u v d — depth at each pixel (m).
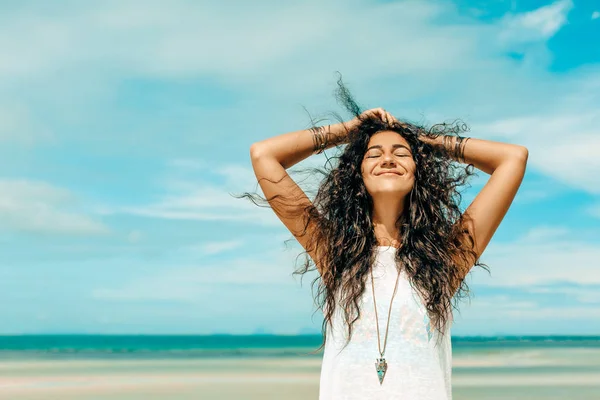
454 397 14.08
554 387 15.87
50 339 86.81
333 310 3.13
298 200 3.45
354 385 2.91
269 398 14.57
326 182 3.48
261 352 41.06
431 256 3.19
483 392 14.94
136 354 37.78
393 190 3.21
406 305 3.01
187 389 16.45
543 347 42.56
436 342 3.00
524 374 19.53
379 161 3.27
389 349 2.93
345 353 2.98
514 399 13.70
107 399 14.34
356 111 3.68
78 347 53.16
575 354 31.62
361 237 3.26
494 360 26.78
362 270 3.13
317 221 3.45
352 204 3.34
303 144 3.53
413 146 3.44
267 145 3.49
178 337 109.69
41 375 20.73
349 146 3.46
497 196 3.35
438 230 3.31
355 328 3.00
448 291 3.16
